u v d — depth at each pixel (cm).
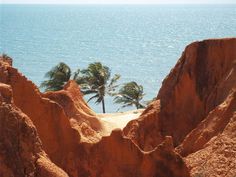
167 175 2381
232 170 2334
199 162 2545
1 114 1891
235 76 3359
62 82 7756
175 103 3653
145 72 19312
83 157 2544
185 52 3812
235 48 3597
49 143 2598
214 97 3494
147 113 3553
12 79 2677
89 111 4353
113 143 2475
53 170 1897
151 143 3350
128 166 2436
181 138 3494
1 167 1831
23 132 1919
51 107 2645
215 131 2828
